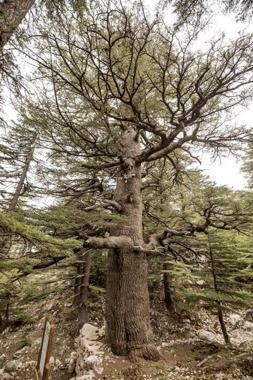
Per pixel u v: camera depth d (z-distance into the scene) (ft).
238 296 24.45
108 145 24.88
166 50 18.43
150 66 20.99
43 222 14.98
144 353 20.07
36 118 20.30
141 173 28.30
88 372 19.52
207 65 17.54
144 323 21.25
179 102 19.20
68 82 18.71
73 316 36.81
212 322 32.01
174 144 23.82
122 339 20.66
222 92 19.22
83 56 17.93
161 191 34.45
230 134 24.09
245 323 31.45
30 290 32.50
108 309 22.17
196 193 32.96
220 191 25.14
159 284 42.70
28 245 13.06
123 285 21.91
